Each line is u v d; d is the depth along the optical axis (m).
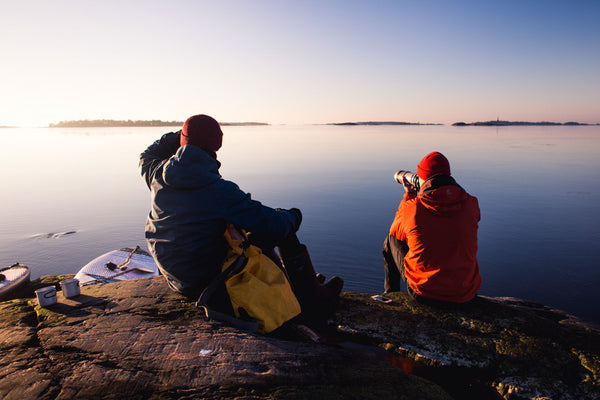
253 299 1.97
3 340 1.87
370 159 96.81
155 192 2.03
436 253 2.48
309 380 1.63
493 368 2.04
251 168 73.69
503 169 70.19
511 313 2.55
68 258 20.17
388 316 2.52
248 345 1.83
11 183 54.25
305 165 80.69
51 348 1.79
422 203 2.51
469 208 2.45
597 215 32.03
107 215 31.28
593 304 14.77
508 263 19.66
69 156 115.75
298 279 2.32
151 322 2.07
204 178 1.88
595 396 1.80
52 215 31.20
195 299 2.20
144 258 5.52
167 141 2.43
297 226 2.22
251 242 2.15
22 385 1.49
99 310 2.25
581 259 20.19
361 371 1.75
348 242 24.27
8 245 22.52
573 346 2.20
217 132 2.03
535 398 1.83
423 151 127.00
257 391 1.51
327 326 2.44
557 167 73.88
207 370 1.62
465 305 2.61
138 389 1.49
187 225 1.93
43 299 2.30
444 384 2.04
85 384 1.51
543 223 29.25
